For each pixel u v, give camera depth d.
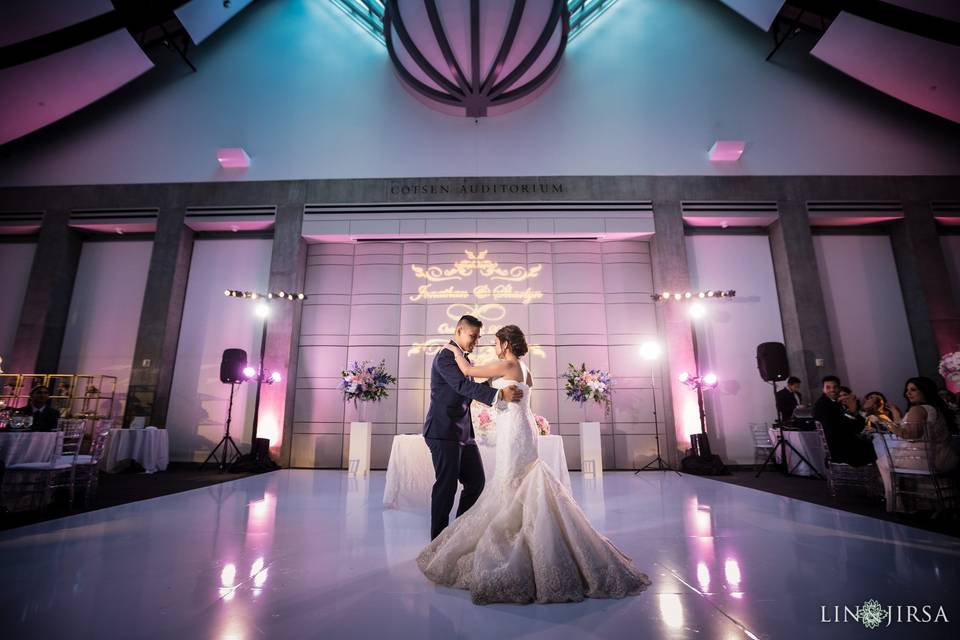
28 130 8.37
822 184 8.56
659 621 1.59
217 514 3.69
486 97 8.50
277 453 7.64
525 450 2.13
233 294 8.11
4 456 3.54
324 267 8.55
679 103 9.06
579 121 8.98
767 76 9.16
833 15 7.94
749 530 3.08
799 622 1.58
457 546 2.03
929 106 8.21
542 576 1.80
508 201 8.54
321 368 8.16
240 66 9.38
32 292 8.33
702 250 8.69
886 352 8.22
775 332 8.32
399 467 4.17
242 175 8.73
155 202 8.62
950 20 6.84
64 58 7.55
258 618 1.63
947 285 8.15
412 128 8.98
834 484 4.34
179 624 1.58
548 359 8.19
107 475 6.48
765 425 7.89
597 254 8.60
